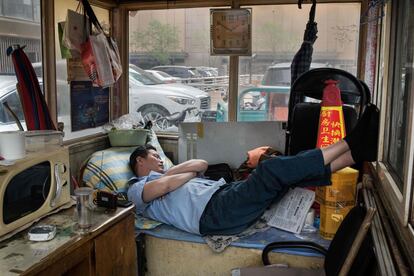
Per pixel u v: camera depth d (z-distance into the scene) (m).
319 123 2.60
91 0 3.17
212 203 2.34
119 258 1.67
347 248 1.59
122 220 1.68
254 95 3.37
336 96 2.53
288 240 2.20
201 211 2.32
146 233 2.39
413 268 1.17
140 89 3.62
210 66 3.43
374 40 2.66
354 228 1.66
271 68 3.31
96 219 1.60
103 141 3.38
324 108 2.55
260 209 2.30
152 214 2.50
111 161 2.97
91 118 3.30
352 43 3.14
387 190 1.83
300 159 2.13
